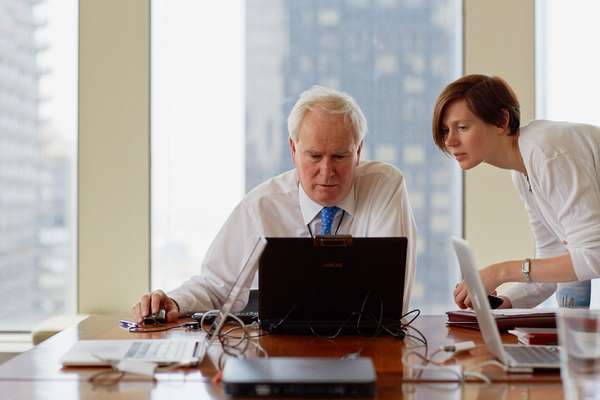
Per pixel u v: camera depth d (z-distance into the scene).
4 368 1.68
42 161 4.20
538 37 4.16
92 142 4.05
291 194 2.59
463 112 2.33
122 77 4.05
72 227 4.21
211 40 4.19
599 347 1.32
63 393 1.47
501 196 4.07
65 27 4.18
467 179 4.08
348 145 2.30
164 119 4.18
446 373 1.60
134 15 4.04
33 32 4.18
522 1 4.05
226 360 1.72
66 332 2.11
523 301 2.59
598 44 4.15
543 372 1.61
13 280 4.21
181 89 4.18
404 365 1.67
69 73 4.18
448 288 4.25
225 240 2.57
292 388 1.42
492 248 4.07
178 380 1.56
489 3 4.05
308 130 2.29
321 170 2.31
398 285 2.00
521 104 4.06
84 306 4.08
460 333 2.06
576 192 2.25
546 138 2.31
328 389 1.42
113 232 4.07
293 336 2.01
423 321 2.28
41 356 1.80
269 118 4.21
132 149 4.05
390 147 4.24
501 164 2.44
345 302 2.01
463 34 4.12
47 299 4.21
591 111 4.17
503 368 1.61
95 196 4.07
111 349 1.80
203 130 4.18
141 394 1.45
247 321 2.21
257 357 1.74
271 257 1.98
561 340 1.36
